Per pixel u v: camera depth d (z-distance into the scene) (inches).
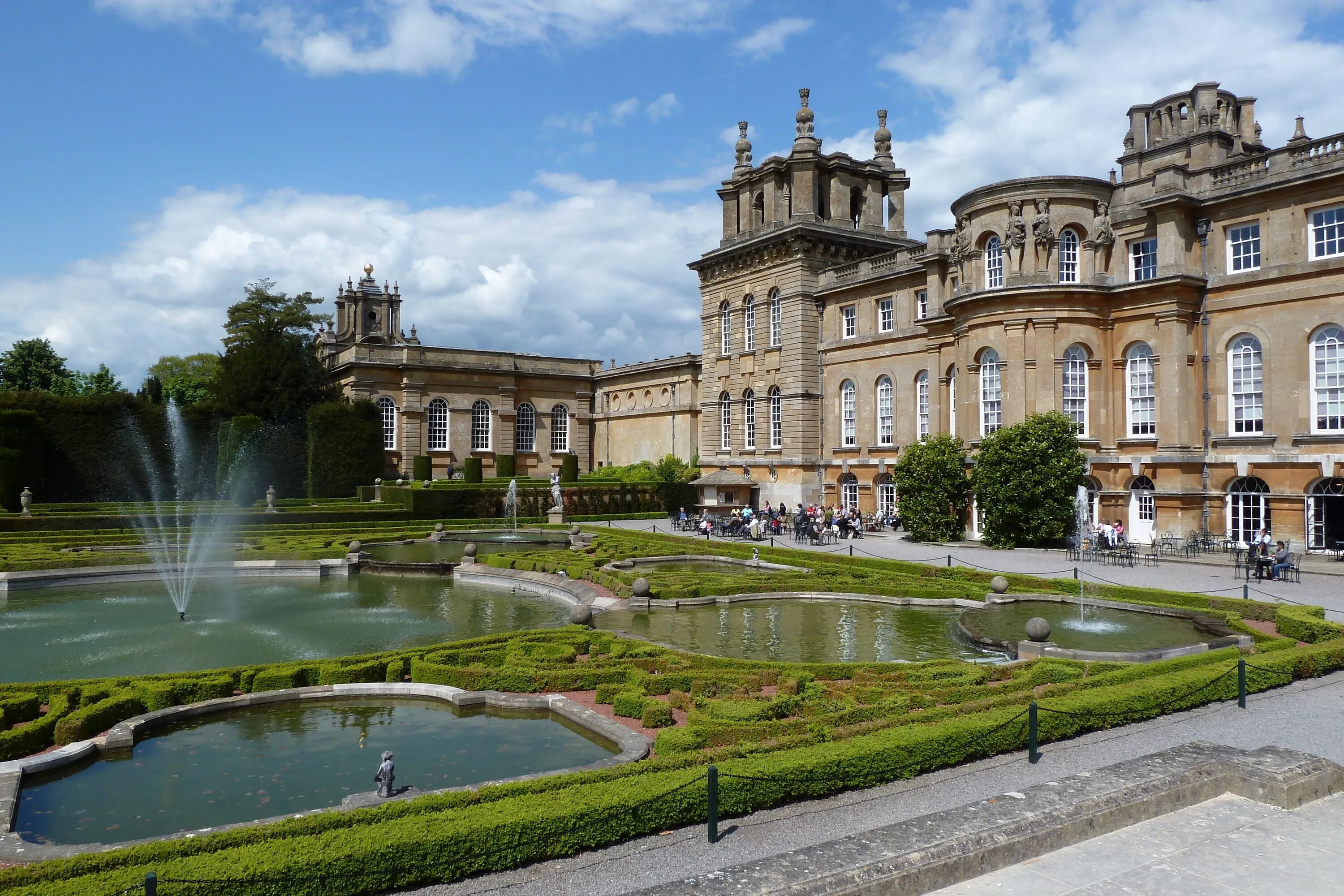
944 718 509.7
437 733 546.0
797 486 2129.7
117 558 1284.4
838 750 443.8
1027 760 486.9
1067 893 306.2
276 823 352.8
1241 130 1784.0
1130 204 1491.1
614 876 347.6
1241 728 540.7
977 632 802.8
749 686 591.2
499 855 350.0
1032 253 1518.2
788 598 1051.9
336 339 3693.4
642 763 424.5
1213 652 671.1
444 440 2950.3
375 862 327.9
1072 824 345.7
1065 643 761.0
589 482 2630.4
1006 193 1539.1
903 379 1916.8
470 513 2146.9
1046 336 1498.5
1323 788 398.3
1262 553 1109.7
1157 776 385.4
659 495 2432.3
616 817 374.0
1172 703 572.1
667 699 585.9
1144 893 307.6
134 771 485.7
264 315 3127.5
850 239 2165.4
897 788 445.1
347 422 2536.9
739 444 2333.9
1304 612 799.7
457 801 378.6
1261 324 1334.9
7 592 1143.6
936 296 1777.8
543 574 1200.8
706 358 2447.1
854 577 1139.3
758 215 2325.3
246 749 520.1
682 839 382.6
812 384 2138.3
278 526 1834.4
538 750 512.7
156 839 346.0
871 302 2003.0
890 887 294.0
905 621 912.9
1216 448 1389.0
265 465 2556.6
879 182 2274.9
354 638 842.8
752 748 448.8
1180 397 1396.4
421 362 2893.7
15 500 2046.0
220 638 842.2
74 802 442.0
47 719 523.8
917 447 1653.5
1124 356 1492.4
